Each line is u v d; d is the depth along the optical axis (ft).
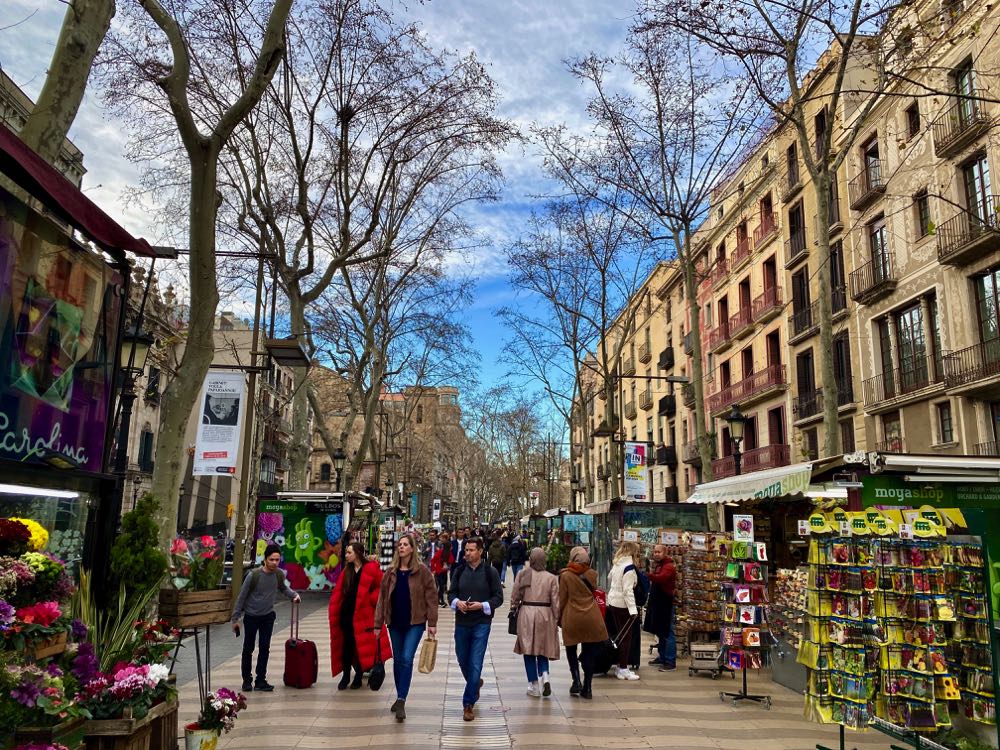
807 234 84.33
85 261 16.99
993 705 18.25
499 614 55.16
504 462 232.94
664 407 134.31
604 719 22.90
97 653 15.87
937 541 18.86
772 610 29.99
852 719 18.11
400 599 22.75
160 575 18.08
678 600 38.14
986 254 56.39
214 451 43.86
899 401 65.31
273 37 26.37
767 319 95.81
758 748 20.04
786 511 44.16
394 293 89.71
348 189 55.83
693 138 58.39
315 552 63.31
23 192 14.60
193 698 24.39
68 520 17.22
